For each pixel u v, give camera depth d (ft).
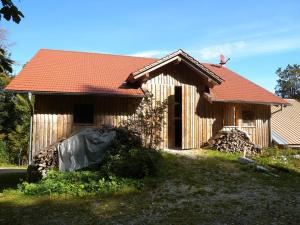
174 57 53.98
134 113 53.78
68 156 44.75
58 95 50.55
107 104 52.75
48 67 57.36
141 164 41.01
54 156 45.52
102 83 54.54
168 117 56.08
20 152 93.86
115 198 34.37
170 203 32.65
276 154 57.82
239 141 56.13
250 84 69.82
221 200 33.68
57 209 31.22
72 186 37.50
